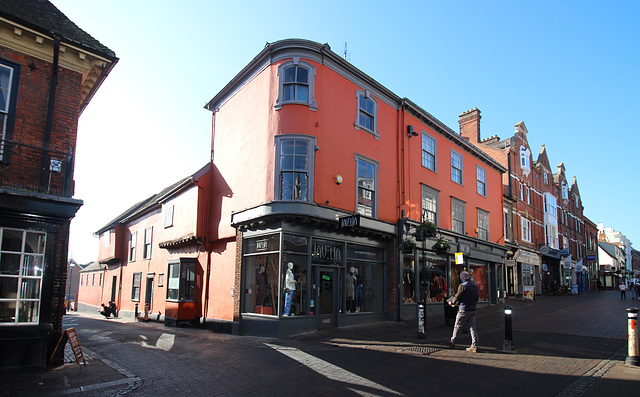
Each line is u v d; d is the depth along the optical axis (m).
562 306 20.62
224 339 11.92
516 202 29.06
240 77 15.43
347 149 14.50
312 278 13.12
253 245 13.61
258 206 13.02
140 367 8.07
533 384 6.78
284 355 9.19
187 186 17.12
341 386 6.71
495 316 16.34
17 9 8.53
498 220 24.78
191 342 11.30
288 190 12.95
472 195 22.12
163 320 18.34
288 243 12.59
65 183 8.39
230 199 15.08
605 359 8.49
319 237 13.41
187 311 16.23
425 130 18.81
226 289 14.60
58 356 8.00
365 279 15.05
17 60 8.41
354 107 15.07
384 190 15.86
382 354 9.16
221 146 16.28
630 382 6.81
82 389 6.54
